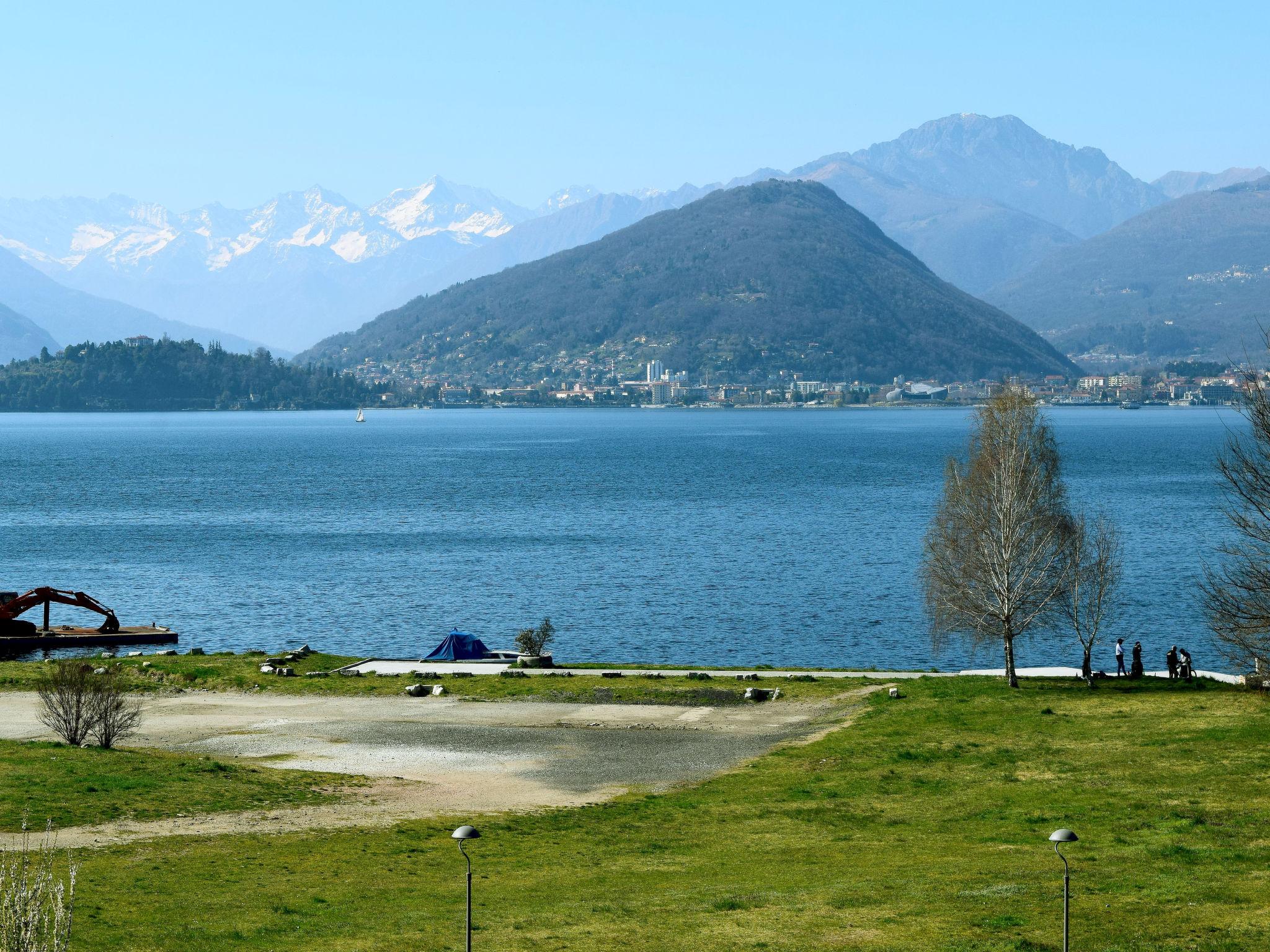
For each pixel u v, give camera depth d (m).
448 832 46.88
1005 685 73.50
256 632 113.81
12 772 51.00
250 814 48.19
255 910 36.88
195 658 88.06
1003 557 74.50
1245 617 69.81
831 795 52.03
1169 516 198.88
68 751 55.44
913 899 37.84
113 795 48.91
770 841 45.59
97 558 160.62
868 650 105.25
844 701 73.00
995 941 33.66
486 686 78.56
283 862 42.06
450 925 35.72
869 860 42.66
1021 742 59.25
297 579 142.88
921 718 65.38
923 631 112.69
